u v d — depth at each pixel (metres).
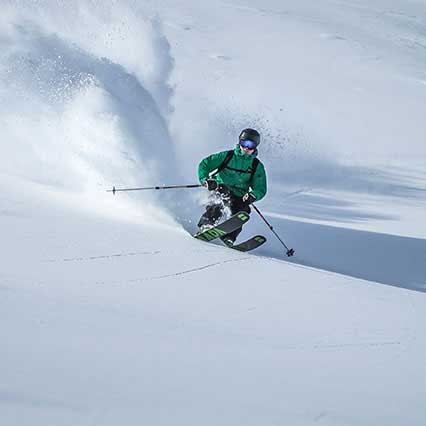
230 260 17.11
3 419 6.16
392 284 19.83
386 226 29.11
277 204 31.75
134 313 10.88
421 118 62.19
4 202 18.39
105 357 8.44
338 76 76.44
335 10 127.44
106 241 16.31
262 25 97.44
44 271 12.54
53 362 7.86
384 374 10.09
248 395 8.16
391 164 45.41
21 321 9.13
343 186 38.16
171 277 14.11
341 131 52.66
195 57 70.69
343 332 12.08
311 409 8.07
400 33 117.69
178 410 7.23
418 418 8.44
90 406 6.83
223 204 23.22
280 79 68.88
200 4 101.62
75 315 9.97
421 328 13.20
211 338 10.34
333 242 25.05
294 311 13.05
